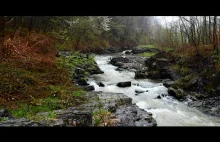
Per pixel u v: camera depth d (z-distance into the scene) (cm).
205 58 1722
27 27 2342
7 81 986
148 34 7050
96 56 3662
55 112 811
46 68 1349
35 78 1139
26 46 1606
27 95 948
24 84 1022
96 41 4612
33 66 1296
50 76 1259
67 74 1413
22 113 789
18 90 955
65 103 943
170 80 1866
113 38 5881
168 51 2459
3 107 816
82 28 3781
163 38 4397
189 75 1667
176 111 1171
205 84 1455
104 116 827
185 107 1241
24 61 1302
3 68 1112
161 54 2438
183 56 2044
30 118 732
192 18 2403
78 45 3666
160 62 2181
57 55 1859
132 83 1783
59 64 1480
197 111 1177
